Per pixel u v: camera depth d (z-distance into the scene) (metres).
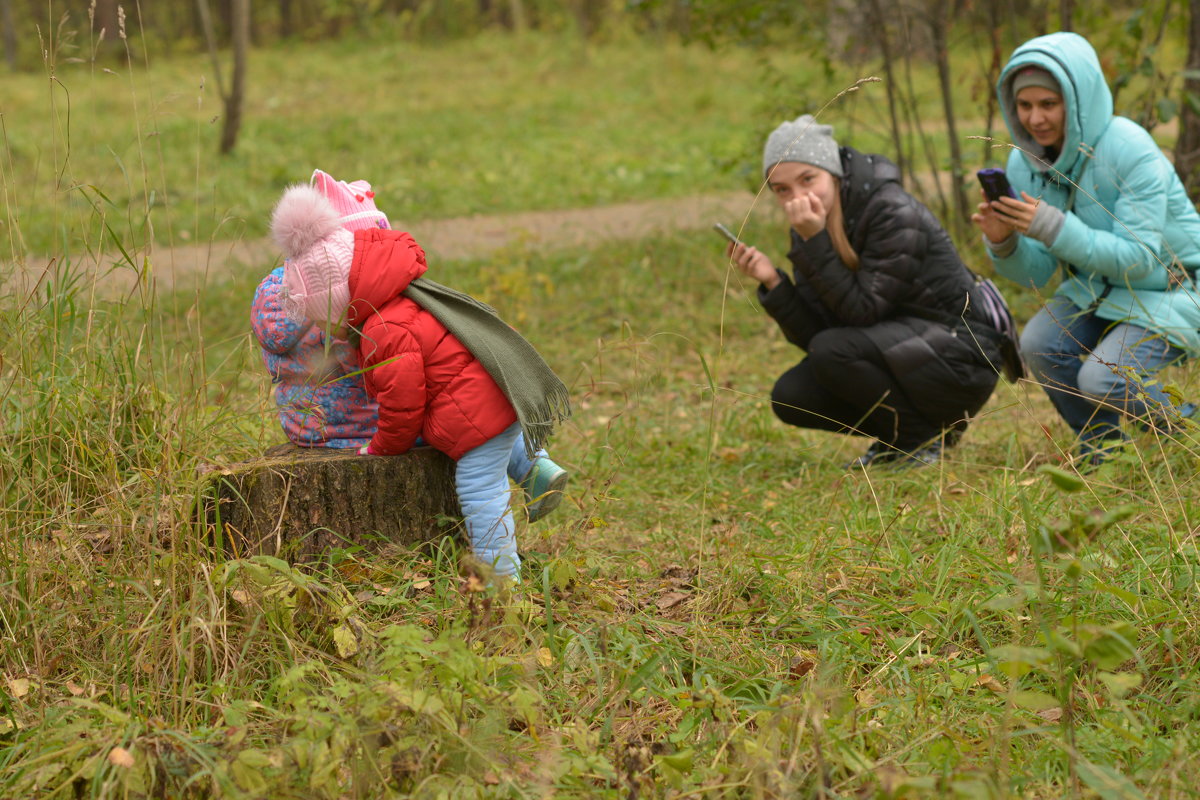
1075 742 2.42
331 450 3.46
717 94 18.92
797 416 5.14
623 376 6.78
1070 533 2.32
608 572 3.65
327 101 19.97
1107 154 4.30
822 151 4.55
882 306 4.64
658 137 16.16
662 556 3.88
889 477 4.55
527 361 3.30
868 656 3.01
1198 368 4.23
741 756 2.41
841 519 4.04
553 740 2.57
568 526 3.85
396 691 2.37
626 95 19.66
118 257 7.62
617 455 4.62
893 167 4.67
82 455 3.50
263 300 3.29
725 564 3.64
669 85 19.94
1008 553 3.59
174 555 2.84
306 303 3.14
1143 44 7.34
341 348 3.33
